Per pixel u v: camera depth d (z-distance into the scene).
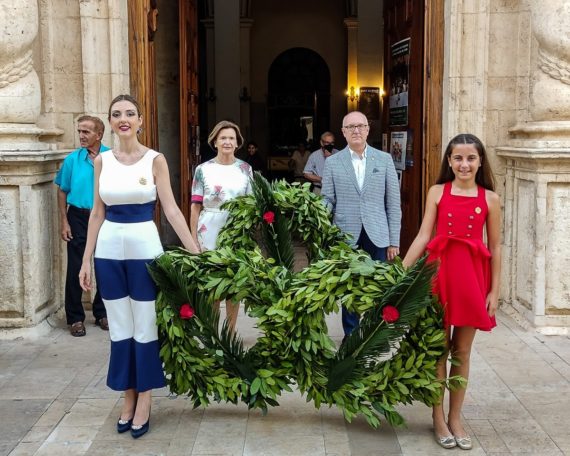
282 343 3.88
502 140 6.36
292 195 4.84
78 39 6.24
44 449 3.73
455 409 3.79
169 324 3.83
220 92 17.38
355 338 3.76
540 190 5.53
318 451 3.69
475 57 6.23
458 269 3.61
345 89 19.78
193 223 5.19
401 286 3.56
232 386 3.93
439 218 3.67
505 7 6.23
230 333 4.00
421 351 3.74
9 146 5.50
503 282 6.32
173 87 9.40
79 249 5.58
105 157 3.84
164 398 4.39
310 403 4.31
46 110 6.26
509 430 3.93
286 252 4.86
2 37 5.45
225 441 3.80
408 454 3.66
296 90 19.81
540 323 5.64
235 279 3.84
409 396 3.78
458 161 3.61
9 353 5.24
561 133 5.64
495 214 3.64
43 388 4.56
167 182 3.89
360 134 5.11
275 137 19.91
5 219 5.51
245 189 5.12
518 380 4.65
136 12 6.46
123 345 3.83
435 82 6.52
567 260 5.59
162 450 3.71
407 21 7.34
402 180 7.57
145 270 3.78
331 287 3.72
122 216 3.79
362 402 3.89
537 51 5.85
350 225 5.13
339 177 5.14
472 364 4.94
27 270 5.55
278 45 19.77
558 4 5.52
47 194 5.91
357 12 18.02
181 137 7.95
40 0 6.15
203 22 17.22
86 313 6.26
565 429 3.93
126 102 3.82
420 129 6.93
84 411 4.21
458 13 6.20
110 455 3.66
